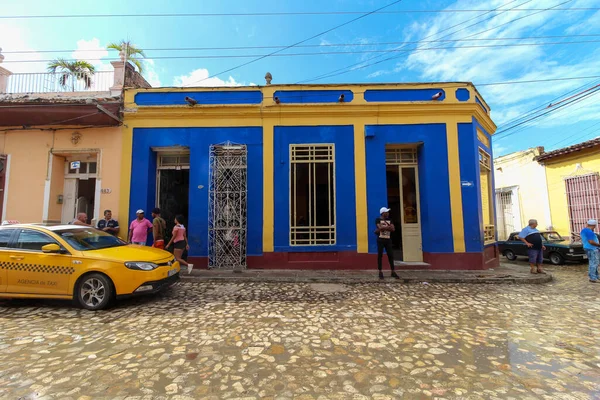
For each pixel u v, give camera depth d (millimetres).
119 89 9594
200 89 9523
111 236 6633
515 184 16844
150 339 4113
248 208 9148
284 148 9312
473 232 8961
